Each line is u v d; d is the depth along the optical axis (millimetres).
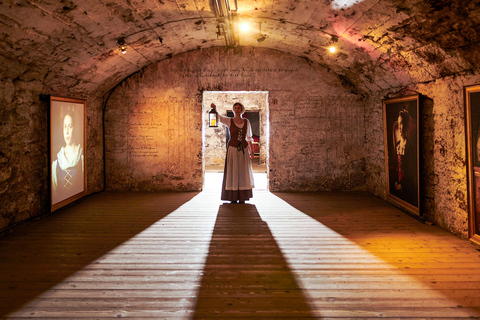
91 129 6562
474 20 2938
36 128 4891
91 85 6129
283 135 7121
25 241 4004
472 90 3516
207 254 3617
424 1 3061
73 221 4859
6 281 2963
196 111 7082
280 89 7074
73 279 3012
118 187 7145
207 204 5957
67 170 5613
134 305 2566
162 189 7152
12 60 4039
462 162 3918
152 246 3859
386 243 3922
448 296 2684
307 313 2453
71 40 4309
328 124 7078
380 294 2727
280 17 4734
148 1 3926
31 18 3451
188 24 5102
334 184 7133
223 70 7051
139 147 7113
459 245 3814
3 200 4254
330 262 3389
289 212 5391
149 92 7062
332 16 4211
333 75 7023
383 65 5152
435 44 3691
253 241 4027
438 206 4488
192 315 2430
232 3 4250
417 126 4703
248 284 2916
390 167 5773
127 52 5609
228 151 5898
